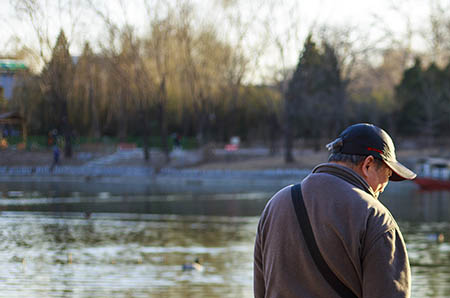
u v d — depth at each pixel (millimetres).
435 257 14000
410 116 60625
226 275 11445
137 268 11828
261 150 60688
